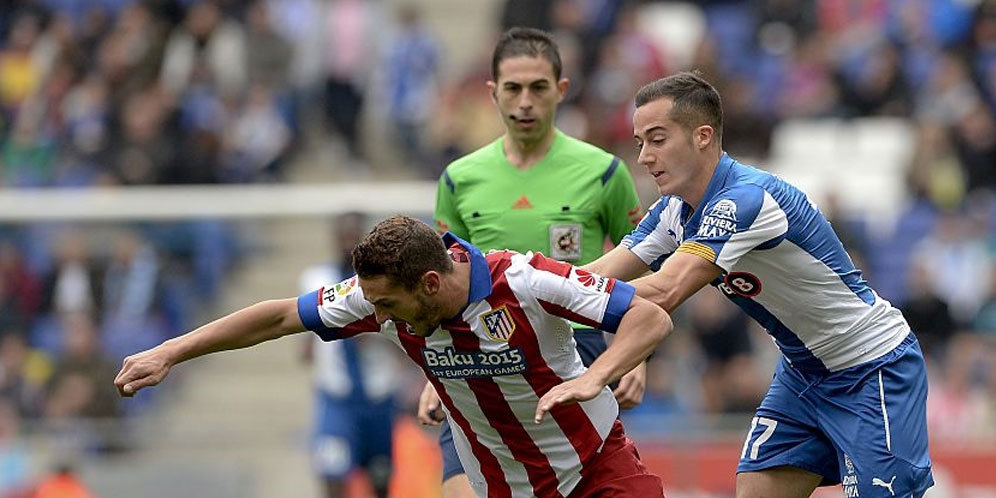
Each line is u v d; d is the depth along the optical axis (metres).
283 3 55.56
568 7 55.25
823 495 34.06
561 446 20.03
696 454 35.59
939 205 47.91
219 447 37.66
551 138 24.75
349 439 35.53
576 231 24.42
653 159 20.00
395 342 19.75
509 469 20.44
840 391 21.19
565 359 19.45
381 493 36.09
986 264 44.47
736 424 36.19
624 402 23.27
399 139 55.09
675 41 58.25
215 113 52.47
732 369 38.56
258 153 52.19
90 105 51.56
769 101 55.31
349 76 54.31
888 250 44.69
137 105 50.91
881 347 21.09
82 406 37.47
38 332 38.25
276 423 37.94
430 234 18.36
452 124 53.06
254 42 54.03
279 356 38.62
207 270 39.09
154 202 39.09
